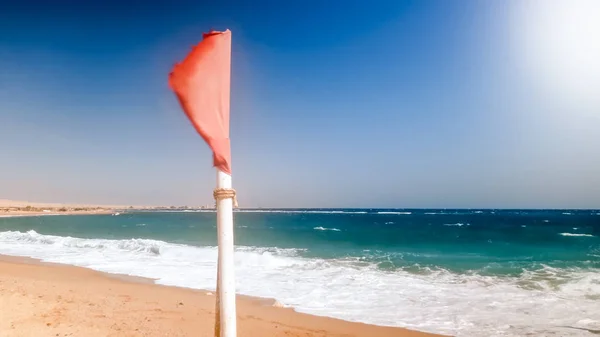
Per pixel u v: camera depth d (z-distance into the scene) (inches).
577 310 345.4
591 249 898.7
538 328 297.3
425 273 538.9
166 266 580.1
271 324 295.1
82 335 221.5
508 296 398.6
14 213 3489.2
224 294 85.2
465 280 486.0
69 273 517.0
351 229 1733.5
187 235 1332.4
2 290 336.2
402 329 292.8
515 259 716.0
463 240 1161.4
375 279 488.4
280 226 2033.7
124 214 4539.9
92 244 861.2
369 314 333.7
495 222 2541.8
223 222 85.9
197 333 245.9
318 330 283.9
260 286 447.2
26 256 705.6
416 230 1648.6
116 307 305.9
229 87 87.6
